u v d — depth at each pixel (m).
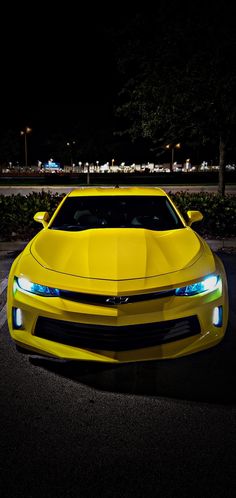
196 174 43.53
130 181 37.25
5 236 7.70
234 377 3.03
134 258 3.16
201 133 9.52
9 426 2.46
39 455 2.22
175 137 10.00
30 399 2.74
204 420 2.52
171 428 2.44
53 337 2.90
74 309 2.79
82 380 2.98
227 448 2.27
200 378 3.02
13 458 2.20
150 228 4.04
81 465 2.15
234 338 3.69
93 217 4.25
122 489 2.00
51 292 2.88
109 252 3.28
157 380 2.99
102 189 4.99
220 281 3.10
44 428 2.44
